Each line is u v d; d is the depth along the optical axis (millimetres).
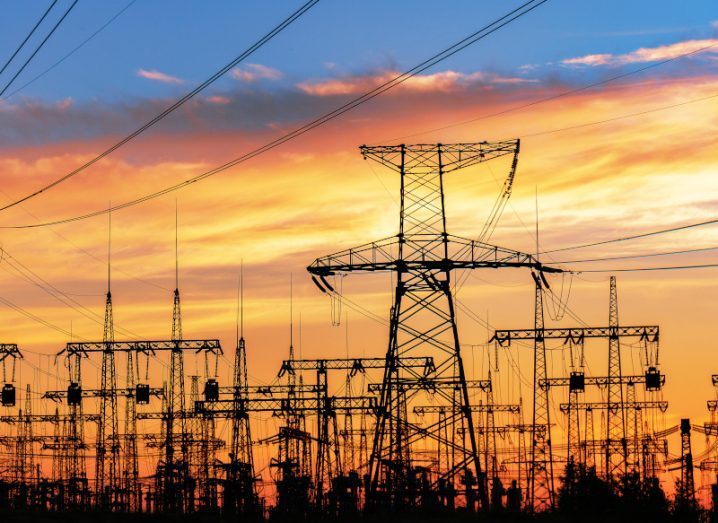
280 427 123875
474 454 92875
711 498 126438
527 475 122062
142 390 132875
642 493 106188
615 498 106250
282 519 110688
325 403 116438
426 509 96312
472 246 90000
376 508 93375
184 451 140250
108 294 134500
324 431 117750
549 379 130000
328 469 125000
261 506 122062
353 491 112062
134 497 142250
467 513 93125
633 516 103938
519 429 140125
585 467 112938
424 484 100375
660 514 104812
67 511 89375
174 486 133125
